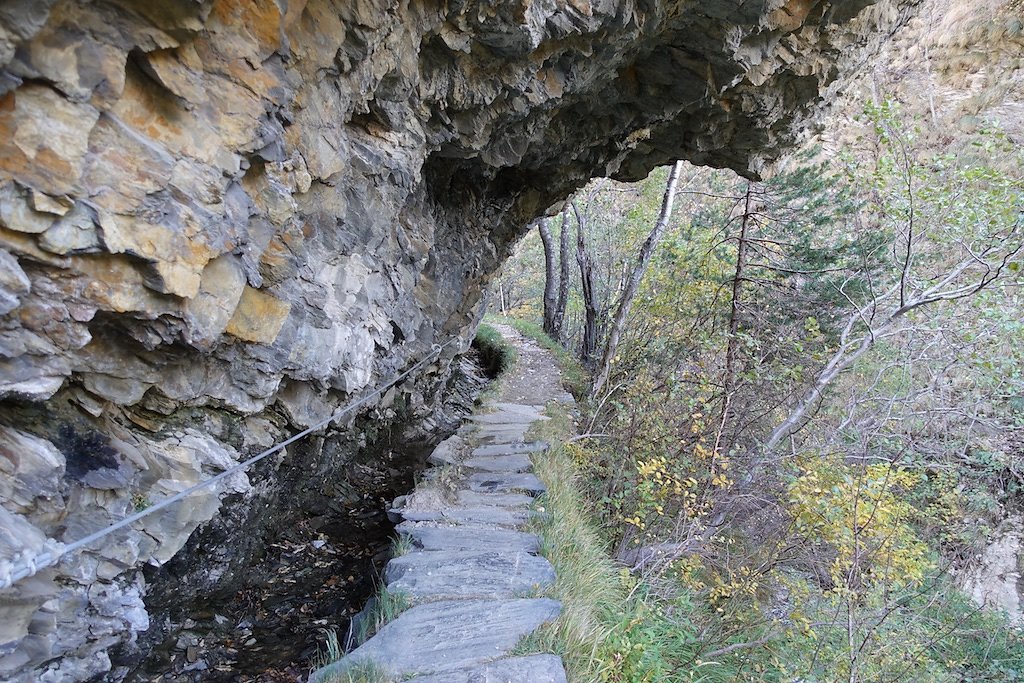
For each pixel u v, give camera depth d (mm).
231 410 3428
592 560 4367
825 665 4973
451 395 9719
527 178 7152
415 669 2902
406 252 5062
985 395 8570
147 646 3430
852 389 8328
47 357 2258
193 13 2203
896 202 7539
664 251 10320
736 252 9820
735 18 4664
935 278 7754
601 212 14875
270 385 3506
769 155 7387
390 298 4816
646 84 5656
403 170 4191
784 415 7871
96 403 2684
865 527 5039
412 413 7562
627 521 5461
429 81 4113
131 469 2812
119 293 2342
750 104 6039
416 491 5172
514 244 9352
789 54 5473
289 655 3789
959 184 7207
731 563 5996
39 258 2090
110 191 2184
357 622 3639
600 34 4492
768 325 9000
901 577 5422
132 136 2232
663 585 4922
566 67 4742
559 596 3641
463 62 4152
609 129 6262
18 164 1932
